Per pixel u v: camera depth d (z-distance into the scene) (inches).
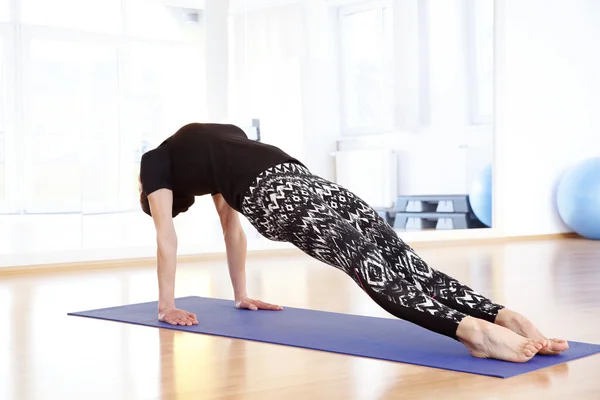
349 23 218.2
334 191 95.0
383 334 94.1
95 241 186.9
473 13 248.1
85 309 120.5
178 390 69.6
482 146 253.8
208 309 116.3
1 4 173.2
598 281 145.6
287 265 185.9
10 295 137.6
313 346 87.4
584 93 282.0
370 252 83.0
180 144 105.0
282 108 208.4
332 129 216.4
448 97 240.8
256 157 96.3
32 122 176.7
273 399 65.9
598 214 252.8
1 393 69.8
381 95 224.2
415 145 232.7
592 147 283.6
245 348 88.0
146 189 106.7
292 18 209.0
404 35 227.6
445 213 243.4
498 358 78.2
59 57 179.8
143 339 94.3
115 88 186.2
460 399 64.6
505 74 259.1
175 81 193.8
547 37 271.4
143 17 189.0
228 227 116.5
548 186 273.0
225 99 200.2
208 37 197.8
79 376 75.8
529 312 110.2
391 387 69.0
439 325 78.7
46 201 179.2
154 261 195.9
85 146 183.3
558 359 78.9
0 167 173.5
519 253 209.0
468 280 148.8
